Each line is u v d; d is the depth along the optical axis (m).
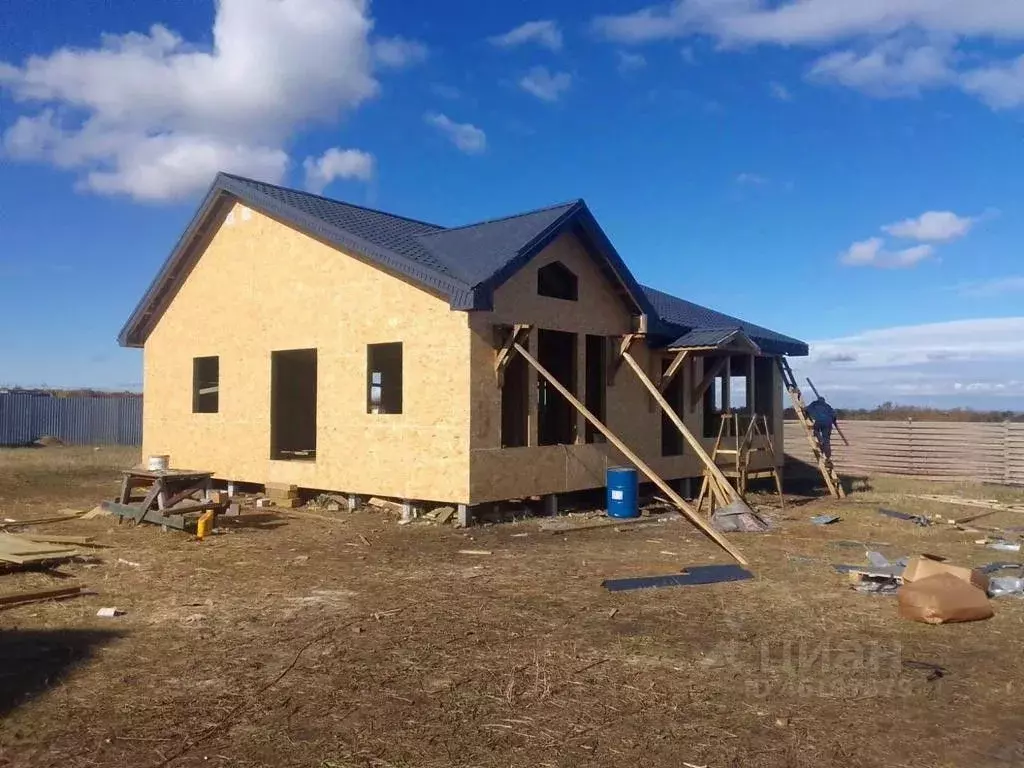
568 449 14.28
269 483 15.29
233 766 4.46
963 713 5.30
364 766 4.47
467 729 4.96
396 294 13.40
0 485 18.36
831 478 17.95
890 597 8.35
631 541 11.72
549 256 13.96
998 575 9.72
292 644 6.62
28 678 5.78
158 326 18.02
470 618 7.45
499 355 12.84
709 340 15.60
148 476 12.94
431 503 13.52
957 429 21.88
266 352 15.60
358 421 13.97
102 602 7.98
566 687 5.68
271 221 15.50
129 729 4.93
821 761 4.58
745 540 11.94
